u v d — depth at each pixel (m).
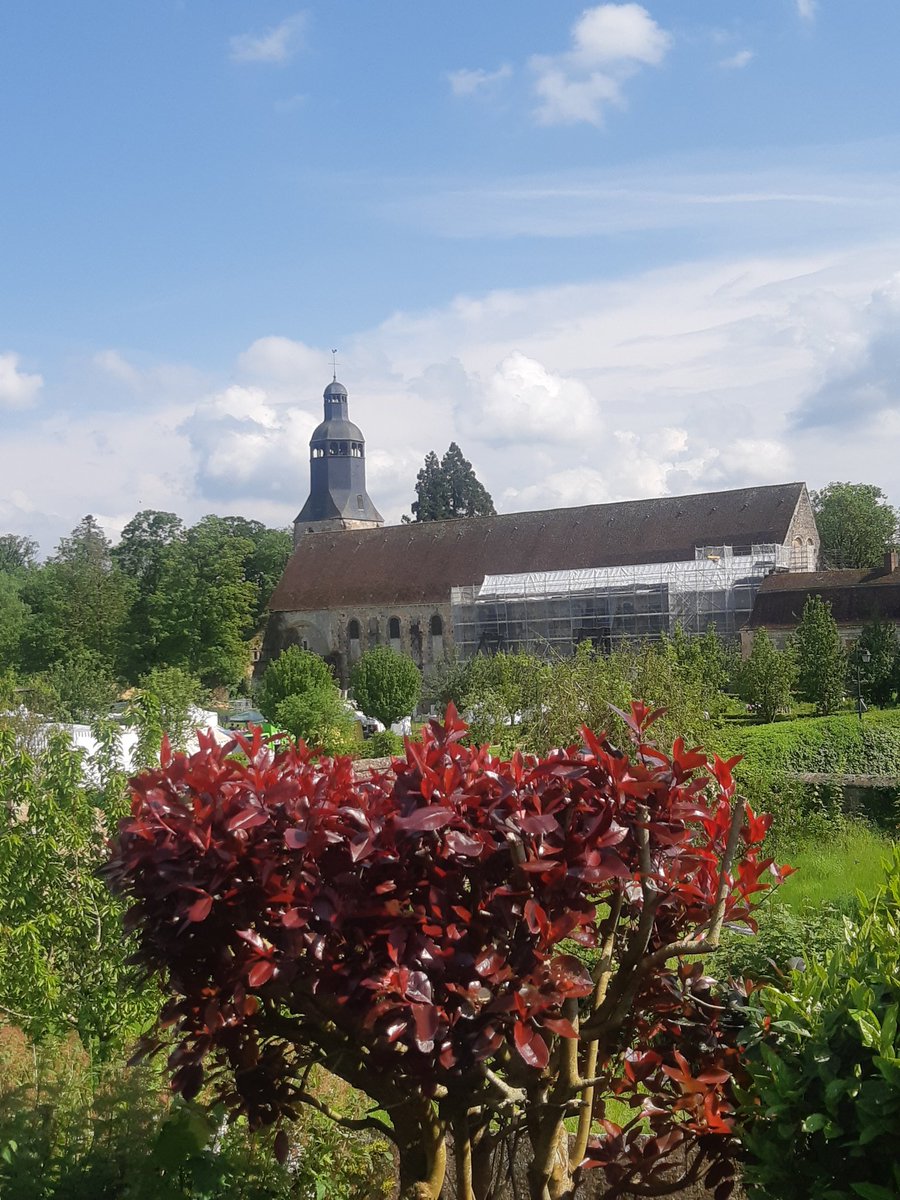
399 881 3.51
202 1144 4.27
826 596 56.69
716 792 4.84
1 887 6.83
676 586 66.62
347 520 103.44
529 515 77.12
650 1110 4.32
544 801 3.65
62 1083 4.97
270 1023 4.04
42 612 74.50
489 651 72.00
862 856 13.77
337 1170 4.76
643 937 3.87
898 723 21.38
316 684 50.06
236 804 3.57
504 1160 4.82
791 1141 3.62
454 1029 3.51
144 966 4.09
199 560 74.38
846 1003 3.66
